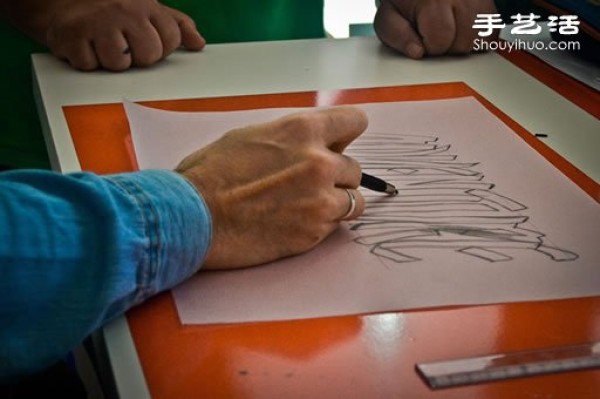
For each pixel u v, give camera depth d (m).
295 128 0.61
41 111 0.88
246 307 0.53
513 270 0.57
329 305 0.53
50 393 0.66
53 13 1.00
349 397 0.45
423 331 0.50
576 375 0.46
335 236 0.61
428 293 0.54
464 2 1.02
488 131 0.80
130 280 0.51
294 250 0.58
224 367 0.47
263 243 0.57
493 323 0.51
